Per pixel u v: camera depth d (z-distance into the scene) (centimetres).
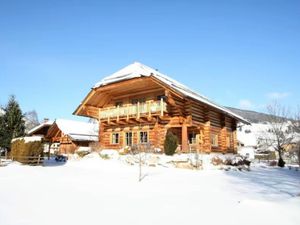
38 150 2222
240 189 1263
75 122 4328
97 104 2984
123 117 2578
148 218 752
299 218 742
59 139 4166
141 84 2558
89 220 725
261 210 812
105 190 1168
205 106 2439
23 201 916
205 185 1348
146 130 2616
